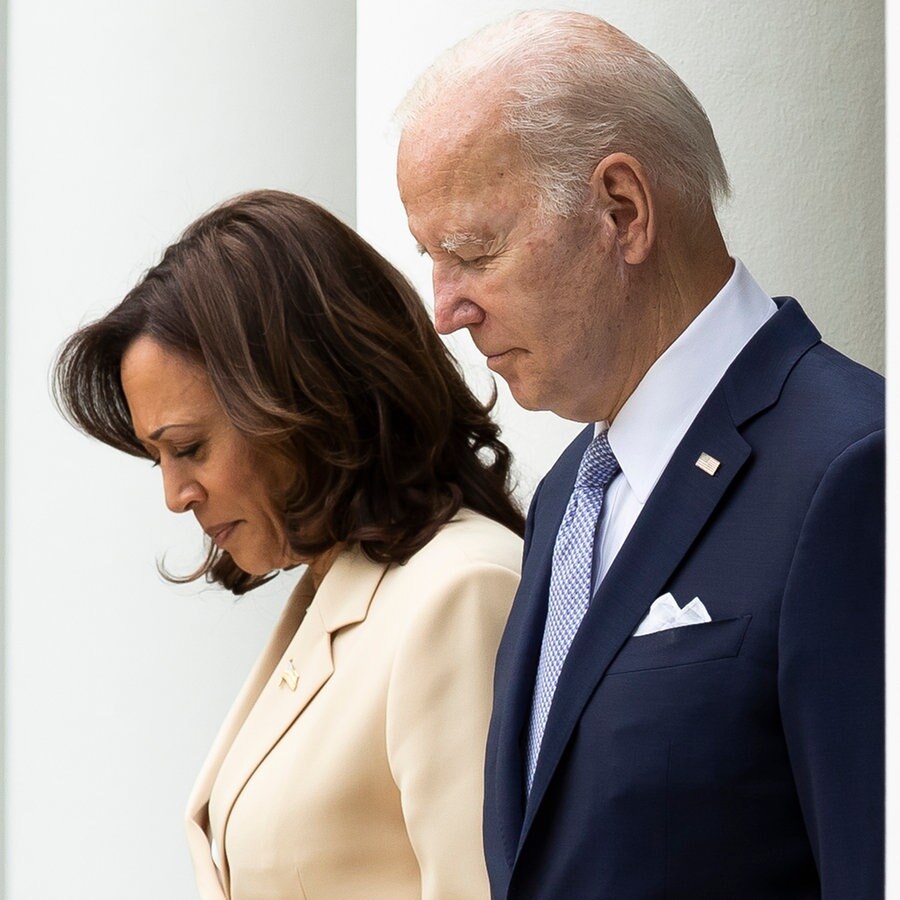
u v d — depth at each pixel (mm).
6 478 12062
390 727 4957
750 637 3818
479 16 7949
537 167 4176
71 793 11758
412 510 5406
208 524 5668
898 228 2184
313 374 5371
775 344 4145
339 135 11539
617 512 4480
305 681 5332
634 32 7488
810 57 7586
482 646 5012
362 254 5617
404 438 5504
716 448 4047
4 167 12031
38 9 11812
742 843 3842
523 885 4207
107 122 11641
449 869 4793
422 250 4508
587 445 5012
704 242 4312
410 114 4395
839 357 4180
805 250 7594
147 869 11570
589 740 4043
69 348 5785
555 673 4438
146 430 5535
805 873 3848
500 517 5723
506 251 4227
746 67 7527
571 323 4246
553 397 4398
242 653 11516
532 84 4199
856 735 3666
